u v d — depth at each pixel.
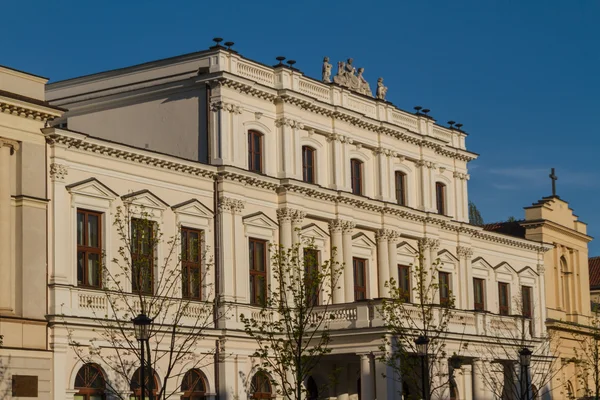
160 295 53.34
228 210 61.19
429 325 61.69
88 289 53.56
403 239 72.69
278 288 57.38
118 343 53.72
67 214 53.22
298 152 65.44
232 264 61.16
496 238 82.06
